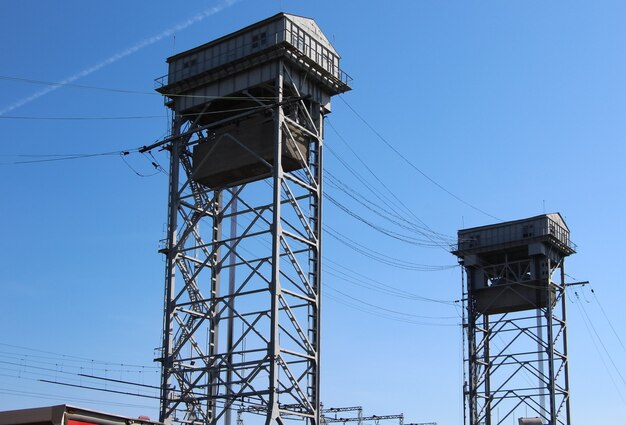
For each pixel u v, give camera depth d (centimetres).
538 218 10425
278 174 6731
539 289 10312
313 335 6750
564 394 10294
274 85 7019
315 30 7319
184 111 7369
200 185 7381
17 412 4431
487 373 10600
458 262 10831
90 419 4547
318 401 6600
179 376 6850
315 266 6906
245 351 6550
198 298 7156
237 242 6919
